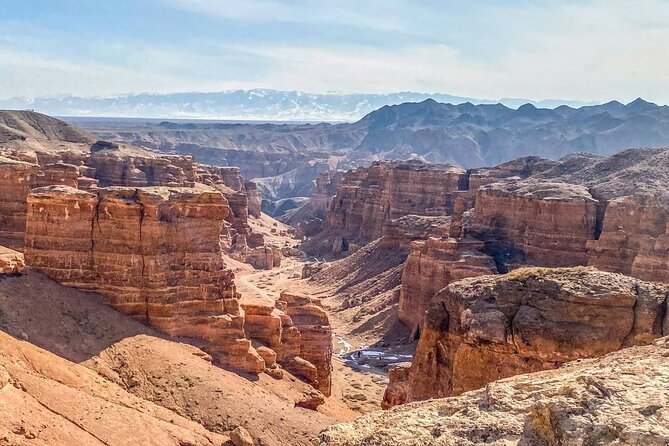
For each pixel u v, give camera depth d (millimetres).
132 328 56438
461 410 25734
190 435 45312
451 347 51156
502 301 49562
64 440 38781
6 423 37094
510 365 46625
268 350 63844
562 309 47031
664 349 31328
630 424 20141
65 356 49938
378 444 23766
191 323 60125
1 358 43781
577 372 27406
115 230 59219
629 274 92750
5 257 58750
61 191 59531
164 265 59656
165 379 51875
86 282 58656
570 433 20578
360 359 100562
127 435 42188
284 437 49875
